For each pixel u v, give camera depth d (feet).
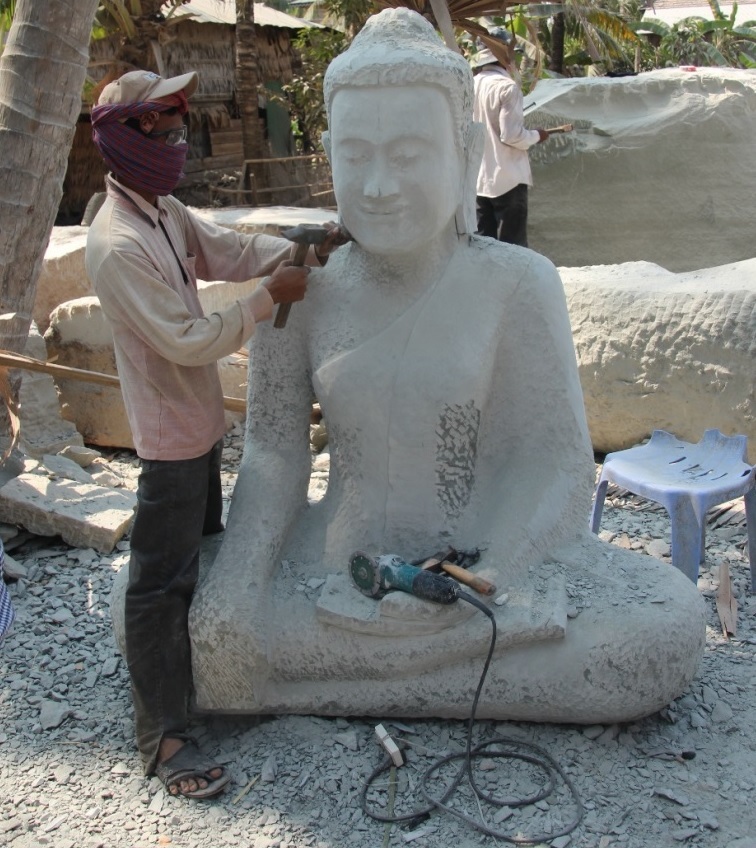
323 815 8.34
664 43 70.49
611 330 15.52
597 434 16.16
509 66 22.09
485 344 9.05
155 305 7.97
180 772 8.58
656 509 14.65
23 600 12.21
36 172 14.39
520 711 8.96
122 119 8.04
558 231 26.81
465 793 8.48
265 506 9.45
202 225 9.30
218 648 8.80
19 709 9.95
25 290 14.92
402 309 9.12
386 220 8.42
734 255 26.14
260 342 9.63
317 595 9.23
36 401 16.42
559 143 26.20
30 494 13.96
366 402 9.15
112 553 13.50
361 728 9.29
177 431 8.41
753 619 11.32
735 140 25.73
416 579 8.54
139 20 30.09
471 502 9.51
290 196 47.85
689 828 8.01
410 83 8.21
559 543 9.32
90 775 8.94
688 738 9.12
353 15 40.93
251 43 43.75
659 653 8.63
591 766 8.71
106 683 10.40
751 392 14.33
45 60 14.01
